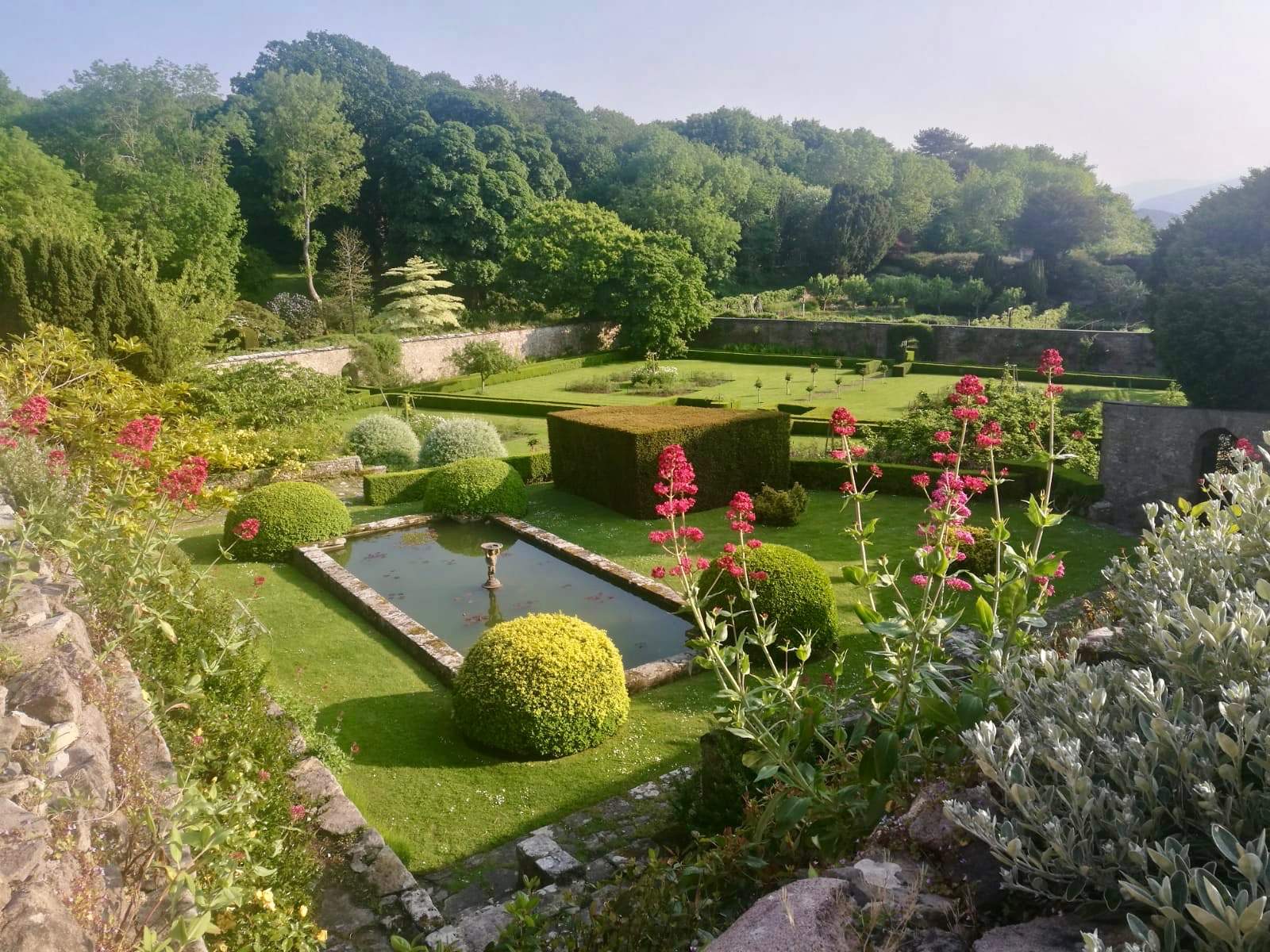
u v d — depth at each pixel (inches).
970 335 1542.8
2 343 601.6
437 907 237.6
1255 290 581.9
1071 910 86.0
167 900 105.0
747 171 2780.5
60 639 145.3
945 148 3686.0
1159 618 111.5
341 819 242.2
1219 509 150.6
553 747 316.5
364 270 1947.6
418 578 527.8
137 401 492.4
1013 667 119.2
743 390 1348.4
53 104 1940.2
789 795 144.4
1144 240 2876.5
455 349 1550.2
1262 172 622.5
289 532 554.3
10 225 1252.5
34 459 242.2
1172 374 637.9
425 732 338.0
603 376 1535.4
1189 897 75.1
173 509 241.4
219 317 872.9
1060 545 557.0
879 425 835.4
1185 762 83.5
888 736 129.7
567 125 2952.8
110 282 653.3
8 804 91.3
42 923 76.2
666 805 273.1
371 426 825.5
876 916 83.1
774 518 617.0
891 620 148.4
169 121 1796.3
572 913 170.6
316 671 390.6
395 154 2116.1
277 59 2652.6
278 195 2036.2
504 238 2122.3
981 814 85.4
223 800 143.0
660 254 1761.8
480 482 640.4
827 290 2436.0
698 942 116.9
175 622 229.8
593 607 475.8
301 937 151.6
